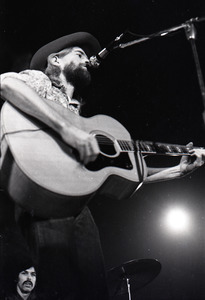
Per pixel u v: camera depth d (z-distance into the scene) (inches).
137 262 155.9
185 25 105.2
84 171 99.9
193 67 217.2
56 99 114.1
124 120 228.5
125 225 234.4
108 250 230.4
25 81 107.5
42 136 97.7
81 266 95.1
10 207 211.5
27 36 197.8
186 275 222.4
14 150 92.4
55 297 91.7
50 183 92.8
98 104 225.6
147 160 231.1
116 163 110.2
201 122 223.0
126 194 115.4
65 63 122.2
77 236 98.8
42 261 93.2
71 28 203.5
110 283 162.6
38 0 189.3
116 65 219.3
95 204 235.6
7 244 208.5
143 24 208.2
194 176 230.1
